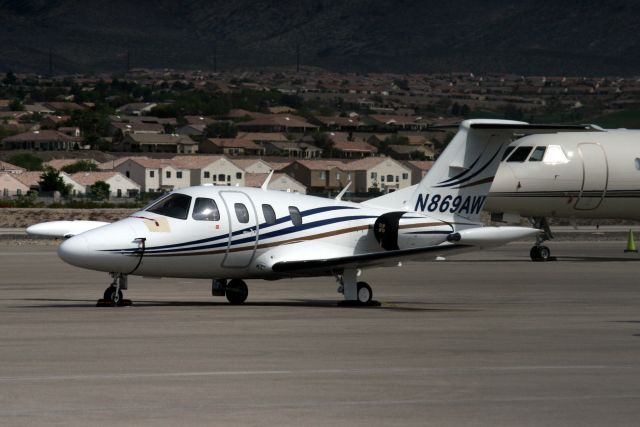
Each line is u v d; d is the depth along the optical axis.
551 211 122.31
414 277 98.75
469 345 52.62
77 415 37.12
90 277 94.38
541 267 112.19
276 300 76.12
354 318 63.66
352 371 45.09
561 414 37.97
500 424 36.59
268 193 72.44
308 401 39.47
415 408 38.62
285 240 71.56
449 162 76.75
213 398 39.81
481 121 76.69
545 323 62.19
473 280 95.44
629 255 133.38
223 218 69.75
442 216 76.69
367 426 36.19
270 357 48.41
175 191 70.50
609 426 36.50
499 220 123.69
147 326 58.56
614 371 45.69
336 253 72.94
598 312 68.81
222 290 73.38
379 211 75.25
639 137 124.69
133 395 40.19
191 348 50.72
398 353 49.88
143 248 67.31
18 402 38.91
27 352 49.16
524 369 45.97
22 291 81.38
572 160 121.25
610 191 122.50
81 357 47.91
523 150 121.69
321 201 73.88
